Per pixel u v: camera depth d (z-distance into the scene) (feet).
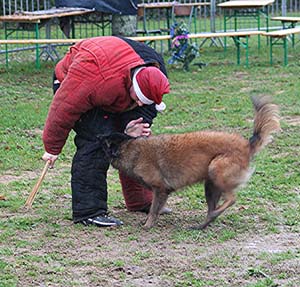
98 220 22.30
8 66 54.65
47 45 57.21
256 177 27.81
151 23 77.25
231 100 43.45
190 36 54.54
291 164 29.89
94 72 21.34
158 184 21.81
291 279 17.97
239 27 77.05
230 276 18.12
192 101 43.42
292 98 43.60
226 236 21.21
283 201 24.91
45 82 49.29
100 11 54.39
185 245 20.58
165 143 21.63
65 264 19.01
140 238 21.22
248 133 35.91
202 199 25.38
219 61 58.90
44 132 22.30
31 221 22.75
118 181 28.30
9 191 26.55
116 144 21.93
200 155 21.36
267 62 58.03
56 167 30.37
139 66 21.43
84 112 21.86
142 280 17.89
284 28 65.31
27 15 53.21
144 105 21.98
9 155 31.73
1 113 39.78
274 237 21.31
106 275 18.25
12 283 17.62
